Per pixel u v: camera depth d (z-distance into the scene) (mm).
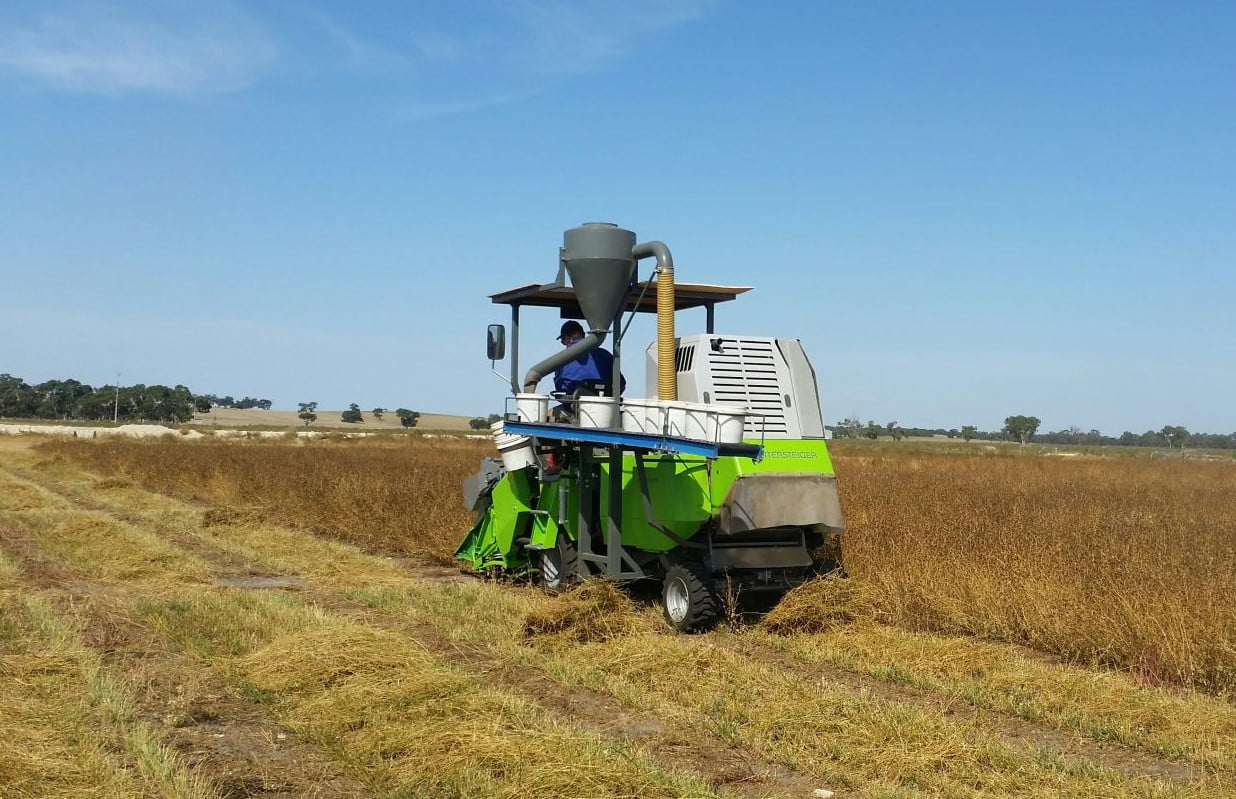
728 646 9203
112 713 6852
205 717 6953
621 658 8305
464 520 15625
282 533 16891
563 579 11500
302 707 7012
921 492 19188
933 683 7957
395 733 6445
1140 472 38031
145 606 10258
